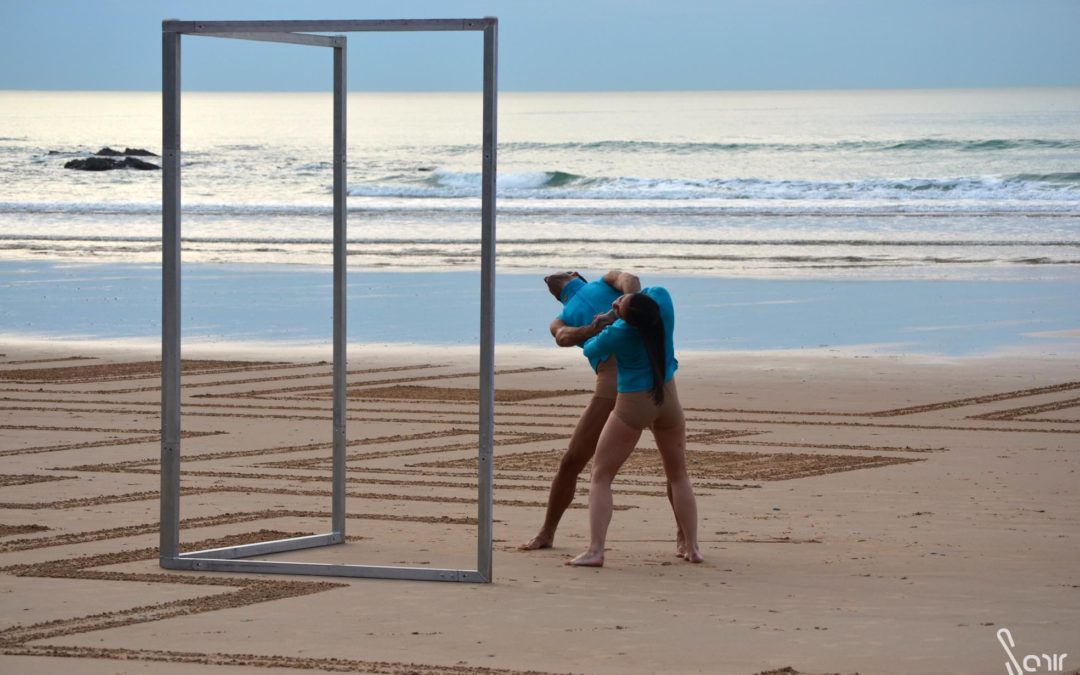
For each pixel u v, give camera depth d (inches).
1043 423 908.0
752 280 1877.5
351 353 1284.4
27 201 3796.8
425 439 851.4
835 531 596.7
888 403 995.9
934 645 412.8
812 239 2463.1
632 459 782.5
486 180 485.1
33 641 416.5
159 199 3961.6
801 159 5064.0
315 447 818.8
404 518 626.8
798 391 1051.9
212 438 850.1
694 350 1290.6
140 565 526.9
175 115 519.2
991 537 582.2
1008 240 2396.7
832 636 423.8
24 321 1528.1
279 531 596.4
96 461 767.7
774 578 507.2
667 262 2121.1
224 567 515.5
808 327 1440.7
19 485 697.0
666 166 5014.8
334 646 412.5
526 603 468.4
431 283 1871.3
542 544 565.0
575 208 3223.4
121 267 2102.6
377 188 4089.6
